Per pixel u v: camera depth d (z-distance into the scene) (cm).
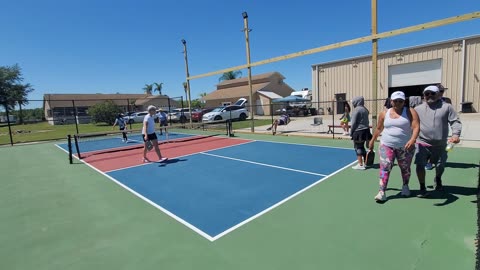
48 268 321
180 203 507
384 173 454
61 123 4059
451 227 365
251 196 527
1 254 355
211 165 797
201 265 312
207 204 496
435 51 2119
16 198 572
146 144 859
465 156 745
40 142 1591
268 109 3722
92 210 491
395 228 371
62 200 549
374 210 432
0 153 1208
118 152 1112
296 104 3403
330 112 2761
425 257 303
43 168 855
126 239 381
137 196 555
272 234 375
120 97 6028
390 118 447
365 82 2475
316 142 1161
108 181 675
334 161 788
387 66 2356
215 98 4278
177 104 5653
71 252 354
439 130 448
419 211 418
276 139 1296
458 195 471
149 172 746
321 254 321
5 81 5078
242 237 371
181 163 840
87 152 1152
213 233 387
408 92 2338
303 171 690
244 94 3909
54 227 428
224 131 1719
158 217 448
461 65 2016
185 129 1995
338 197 497
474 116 1784
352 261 304
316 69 2809
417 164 466
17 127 3491
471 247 317
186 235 385
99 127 2859
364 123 665
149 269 310
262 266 304
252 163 802
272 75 4306
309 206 463
